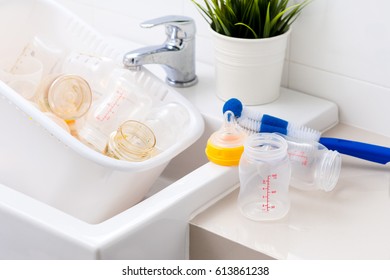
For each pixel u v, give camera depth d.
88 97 1.12
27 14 1.27
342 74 1.24
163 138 1.11
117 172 1.00
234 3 1.21
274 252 0.93
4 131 1.04
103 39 1.26
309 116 1.21
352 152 1.12
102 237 0.89
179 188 1.01
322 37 1.23
